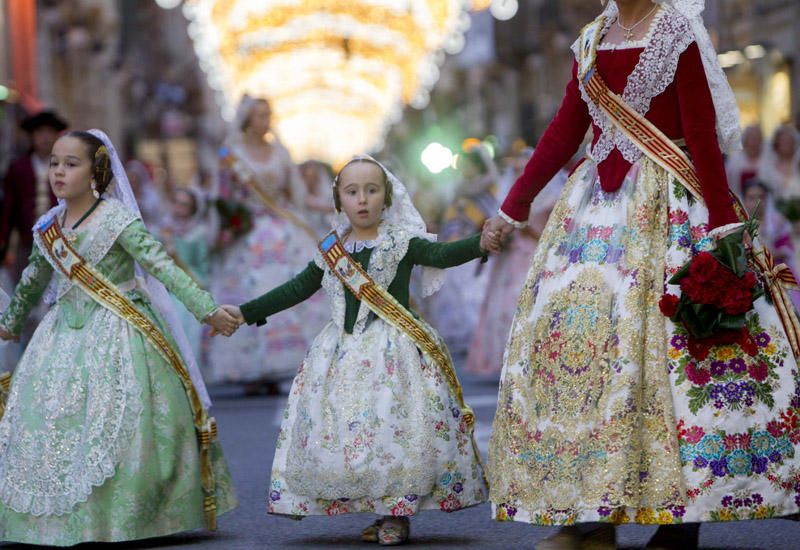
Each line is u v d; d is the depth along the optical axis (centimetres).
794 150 2920
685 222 1102
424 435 1228
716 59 1112
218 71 6128
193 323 3025
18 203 2420
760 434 1070
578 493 1067
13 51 5291
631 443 1056
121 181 1312
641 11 1122
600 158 1132
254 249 2689
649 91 1109
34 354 1275
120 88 9550
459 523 1334
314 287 1315
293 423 1271
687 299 1061
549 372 1105
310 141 9906
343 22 6109
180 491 1245
